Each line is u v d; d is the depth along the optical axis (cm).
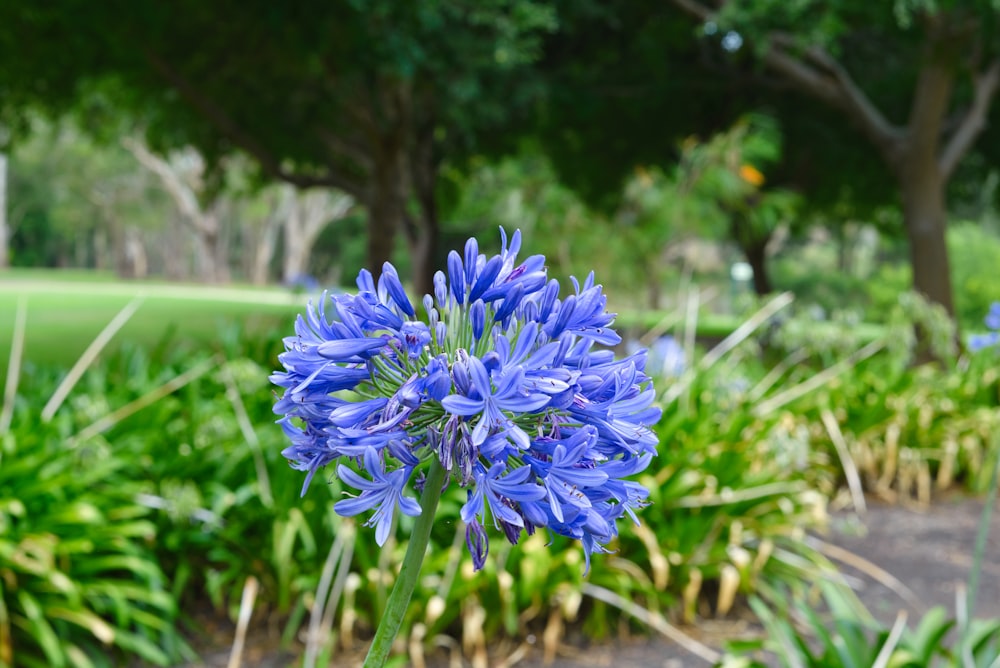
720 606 548
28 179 6544
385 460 166
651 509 555
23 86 1723
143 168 6147
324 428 155
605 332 161
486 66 1246
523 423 156
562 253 1106
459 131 1962
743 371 804
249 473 535
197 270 8206
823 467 784
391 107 1709
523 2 1161
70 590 445
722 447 637
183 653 479
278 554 493
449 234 2477
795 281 4459
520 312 158
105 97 2122
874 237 5597
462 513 140
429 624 491
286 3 1170
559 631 525
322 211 5459
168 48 1540
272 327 897
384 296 164
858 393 860
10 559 438
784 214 1405
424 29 1141
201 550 532
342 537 488
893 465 827
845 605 420
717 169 1067
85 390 669
